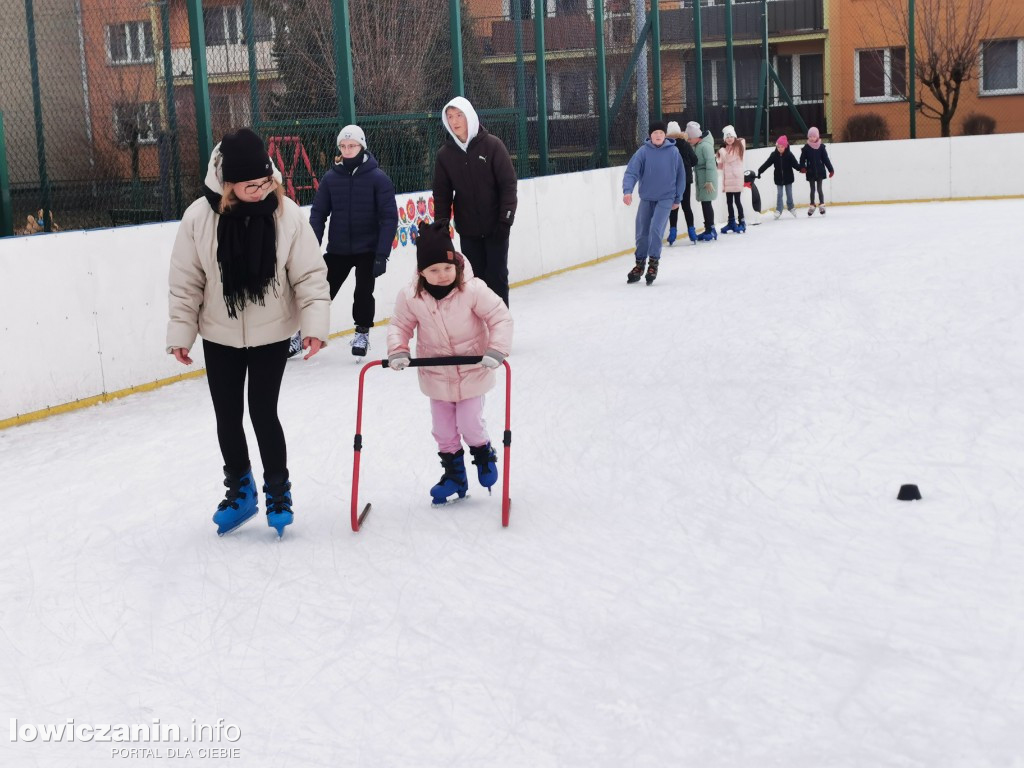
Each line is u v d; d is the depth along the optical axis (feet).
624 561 14.52
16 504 18.61
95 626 13.33
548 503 17.16
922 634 11.78
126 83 37.55
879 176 84.53
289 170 40.29
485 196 29.96
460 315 16.44
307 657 12.16
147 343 28.76
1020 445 18.74
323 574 14.62
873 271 41.70
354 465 16.24
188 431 23.56
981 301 33.14
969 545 14.37
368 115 42.42
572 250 52.85
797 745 9.66
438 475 19.02
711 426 21.21
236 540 16.16
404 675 11.56
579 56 56.75
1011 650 11.28
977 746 9.46
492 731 10.25
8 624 13.48
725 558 14.43
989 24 98.48
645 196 42.83
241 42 41.04
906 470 17.76
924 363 25.49
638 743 9.87
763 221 72.64
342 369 29.40
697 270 46.93
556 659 11.71
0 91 37.50
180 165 35.55
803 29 104.01
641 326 33.35
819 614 12.47
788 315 33.14
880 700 10.38
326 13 41.45
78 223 35.99
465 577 14.24
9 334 25.03
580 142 57.06
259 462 20.62
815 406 22.25
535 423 22.11
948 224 61.21
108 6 38.50
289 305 16.02
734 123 76.59
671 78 69.51
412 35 45.24
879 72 103.04
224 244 15.38
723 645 11.80
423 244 16.08
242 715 10.90
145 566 15.29
